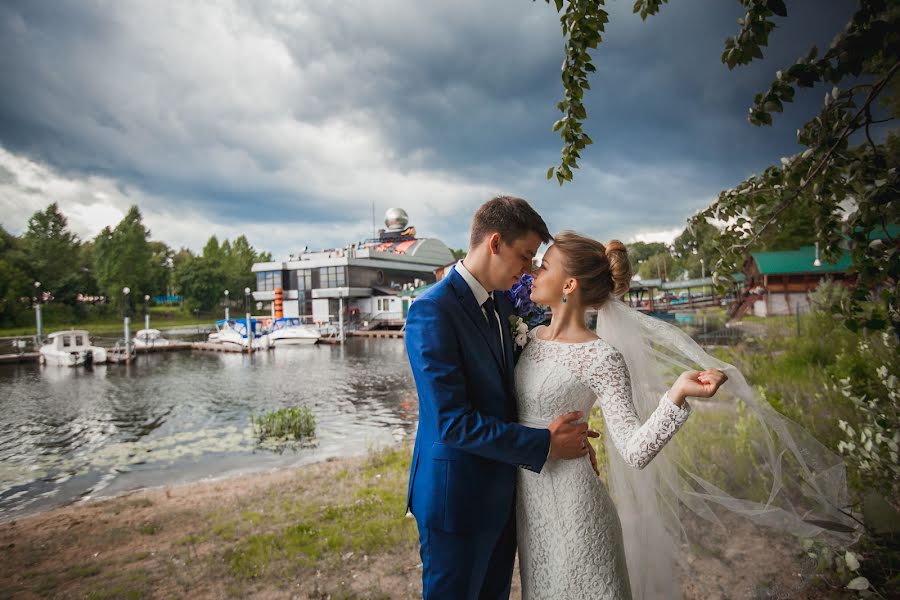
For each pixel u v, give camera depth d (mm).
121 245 67062
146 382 19328
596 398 1859
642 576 2125
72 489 7301
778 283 24047
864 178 1861
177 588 3354
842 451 2691
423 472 1838
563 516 1778
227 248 90750
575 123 2146
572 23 2045
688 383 1578
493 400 1820
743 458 2549
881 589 2090
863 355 4352
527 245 1804
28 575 3846
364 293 45719
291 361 25562
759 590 2346
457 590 1722
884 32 1402
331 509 4695
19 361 27141
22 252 63344
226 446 9477
